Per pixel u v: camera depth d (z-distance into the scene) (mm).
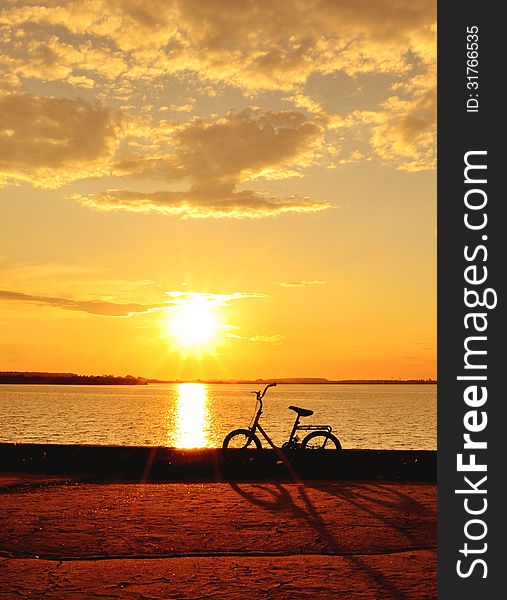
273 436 53312
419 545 8352
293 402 177500
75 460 15430
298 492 12297
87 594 6367
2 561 7492
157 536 8648
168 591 6461
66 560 7555
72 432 60938
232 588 6562
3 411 104000
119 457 15297
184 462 15125
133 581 6777
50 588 6543
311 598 6254
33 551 7910
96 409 118188
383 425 71875
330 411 111625
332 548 8133
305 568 7266
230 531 8953
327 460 15047
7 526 9211
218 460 15164
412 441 51000
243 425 73750
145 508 10578
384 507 10812
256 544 8273
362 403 165625
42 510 10391
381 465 14953
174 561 7516
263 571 7145
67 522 9484
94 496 11789
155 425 74688
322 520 9719
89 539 8484
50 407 123500
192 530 9000
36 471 15305
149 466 15102
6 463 15719
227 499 11477
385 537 8703
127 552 7883
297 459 15094
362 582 6785
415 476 14680
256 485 13250
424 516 10094
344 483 13609
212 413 112812
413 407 132000
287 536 8688
